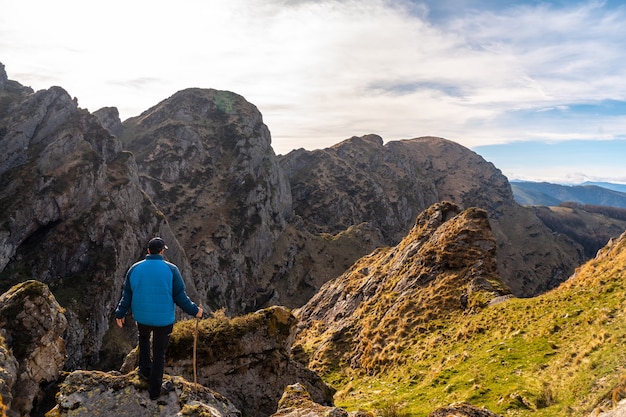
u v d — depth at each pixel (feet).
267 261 642.22
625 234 117.91
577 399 48.08
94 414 24.59
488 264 140.77
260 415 51.55
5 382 30.89
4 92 522.88
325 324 199.52
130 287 26.07
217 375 51.62
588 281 98.07
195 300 452.35
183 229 584.40
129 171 475.72
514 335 85.97
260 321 55.42
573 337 72.08
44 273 361.71
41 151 432.25
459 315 120.06
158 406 25.59
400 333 123.34
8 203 376.89
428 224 193.06
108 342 350.02
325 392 55.42
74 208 401.49
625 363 47.83
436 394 71.87
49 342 39.88
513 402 55.26
